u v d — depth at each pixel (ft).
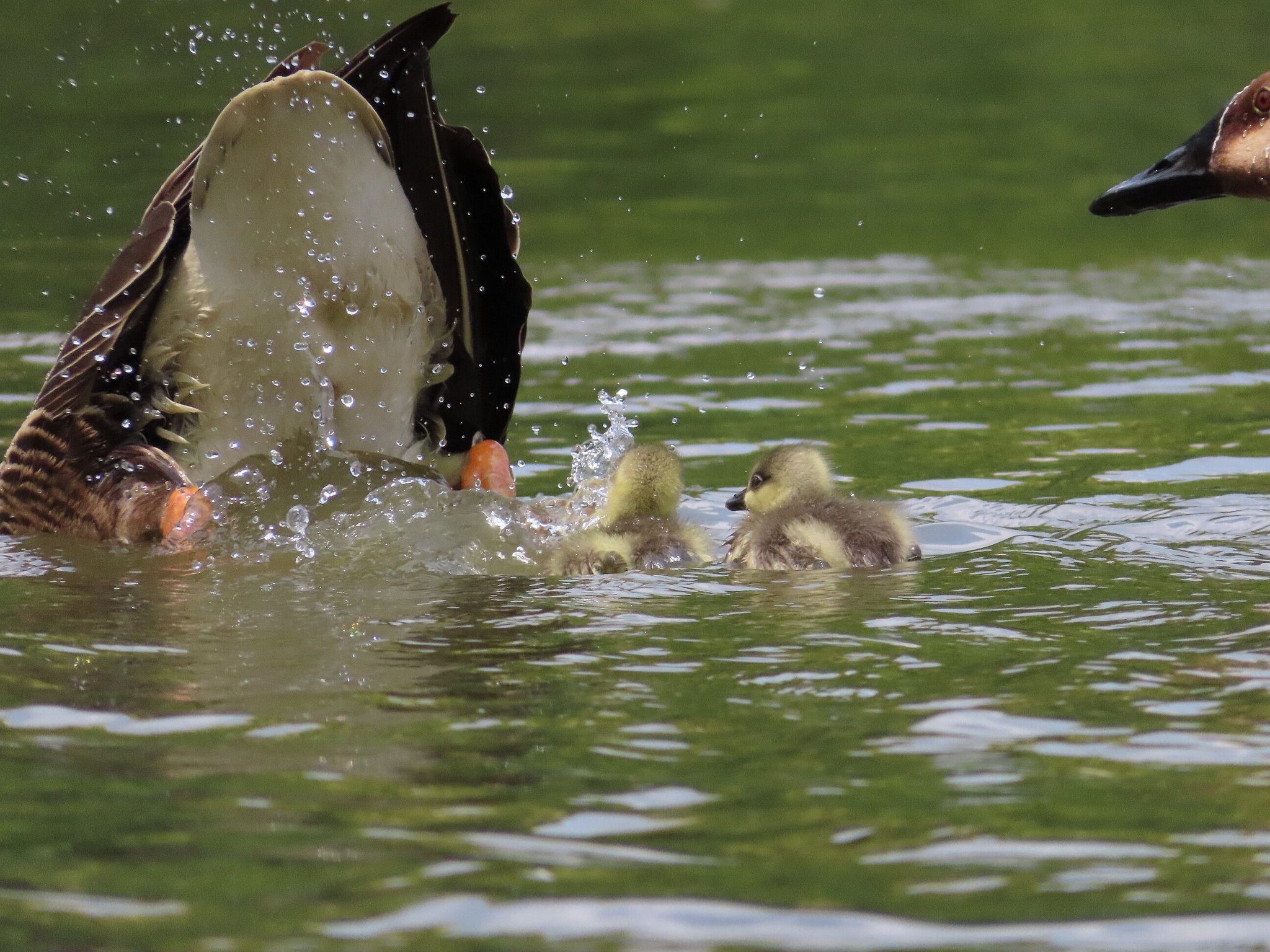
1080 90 121.29
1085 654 27.22
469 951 17.12
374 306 37.73
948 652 27.58
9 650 28.12
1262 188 42.14
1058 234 85.97
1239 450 45.32
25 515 39.81
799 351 61.36
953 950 17.03
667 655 27.71
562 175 100.32
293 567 34.99
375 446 40.42
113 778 21.93
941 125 113.19
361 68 36.63
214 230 36.52
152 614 30.91
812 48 139.03
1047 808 20.58
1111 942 17.15
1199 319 66.33
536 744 23.17
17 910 18.11
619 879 18.72
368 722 24.13
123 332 37.09
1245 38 136.98
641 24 147.64
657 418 51.98
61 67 114.21
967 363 58.95
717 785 21.53
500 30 145.07
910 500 40.86
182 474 38.63
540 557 36.35
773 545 35.47
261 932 17.57
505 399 40.88
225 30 119.24
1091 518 38.58
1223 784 21.25
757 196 95.20
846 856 19.26
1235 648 27.37
